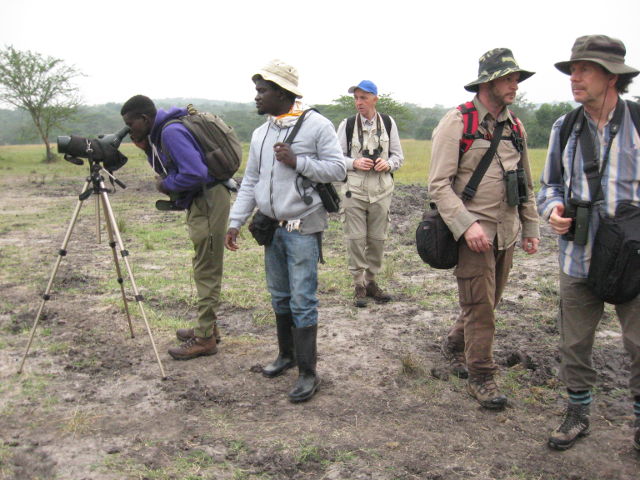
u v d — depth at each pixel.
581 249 2.90
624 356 4.20
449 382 3.87
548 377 3.87
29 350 4.41
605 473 2.85
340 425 3.31
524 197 3.44
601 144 2.81
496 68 3.20
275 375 3.96
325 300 5.71
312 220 3.59
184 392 3.73
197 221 4.10
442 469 2.88
